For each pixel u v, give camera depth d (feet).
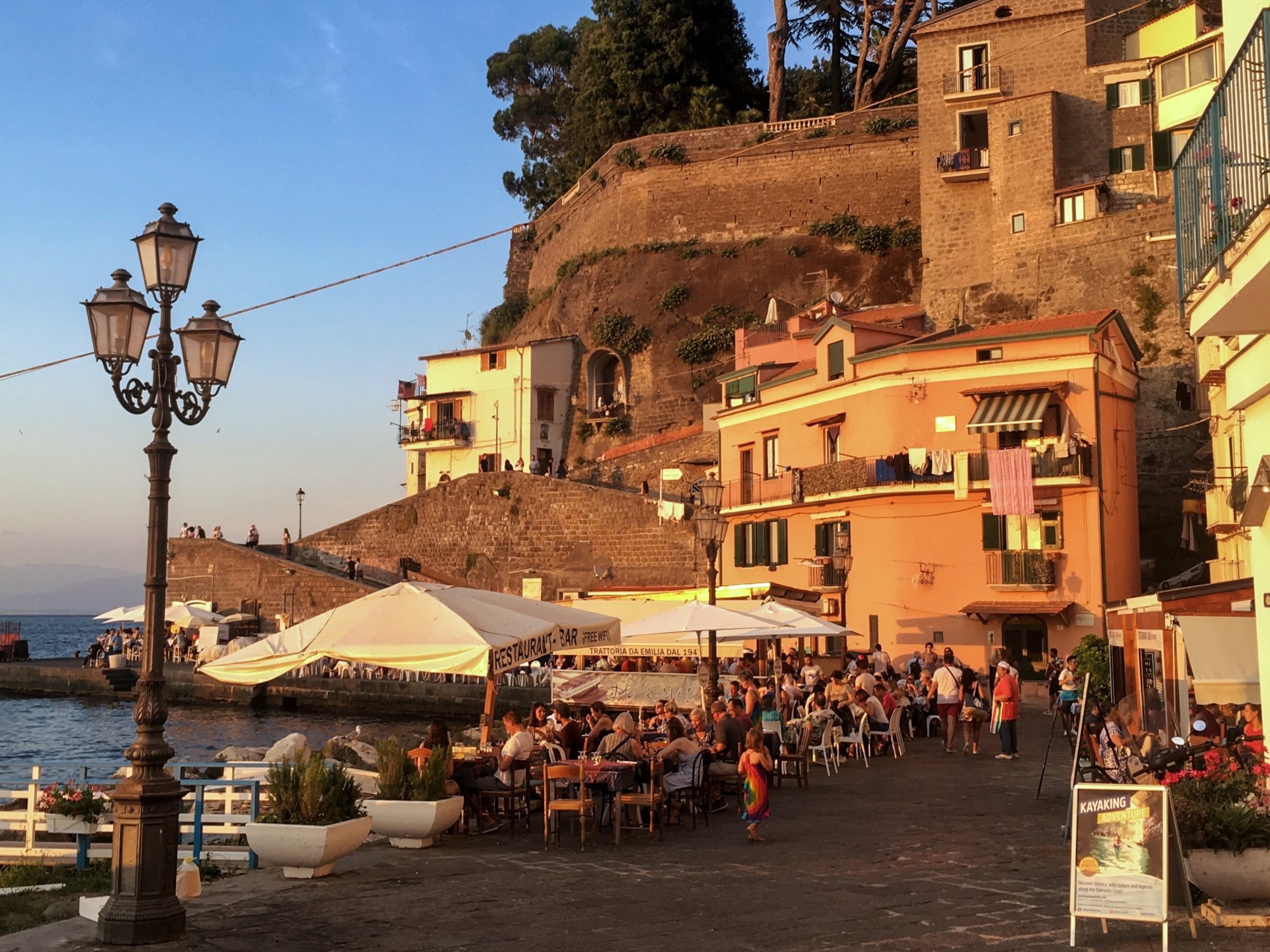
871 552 137.59
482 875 39.37
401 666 49.34
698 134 239.09
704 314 221.46
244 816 42.68
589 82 270.26
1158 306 162.81
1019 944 28.86
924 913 32.50
